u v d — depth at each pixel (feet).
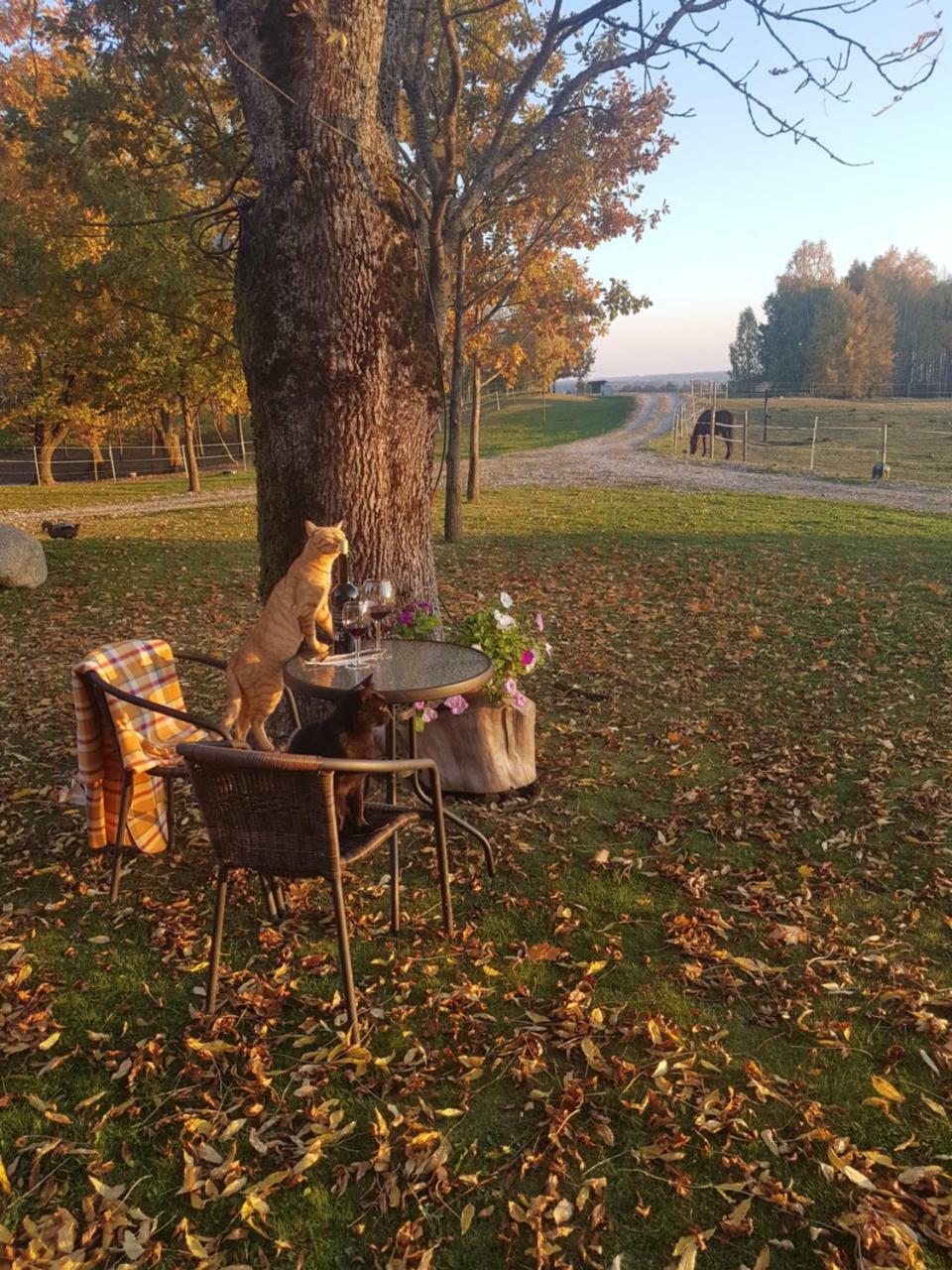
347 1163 8.22
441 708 15.99
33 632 32.17
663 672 25.31
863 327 257.96
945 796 16.30
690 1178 7.97
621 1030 9.92
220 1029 10.02
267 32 15.07
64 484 108.27
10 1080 9.30
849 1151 8.20
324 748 10.54
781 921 12.28
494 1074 9.34
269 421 16.46
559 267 53.31
